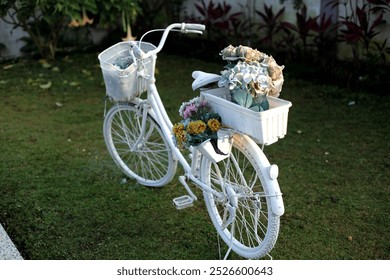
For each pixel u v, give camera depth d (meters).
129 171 3.59
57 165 3.82
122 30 6.88
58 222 3.14
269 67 2.44
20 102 5.06
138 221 3.15
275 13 5.95
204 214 3.21
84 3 5.50
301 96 5.02
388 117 4.47
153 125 3.27
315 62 5.55
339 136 4.19
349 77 5.07
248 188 2.66
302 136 4.21
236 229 3.11
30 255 2.87
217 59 6.17
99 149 4.08
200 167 2.83
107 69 3.02
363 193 3.38
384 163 3.75
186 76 5.72
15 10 5.89
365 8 5.20
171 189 3.49
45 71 5.96
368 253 2.83
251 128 2.38
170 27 2.96
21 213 3.22
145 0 6.72
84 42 6.80
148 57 2.97
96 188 3.50
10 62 6.35
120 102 3.37
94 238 3.00
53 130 4.43
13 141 4.21
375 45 5.21
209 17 6.21
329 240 2.94
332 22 5.46
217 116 2.54
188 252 2.88
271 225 2.52
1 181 3.59
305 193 3.39
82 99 5.14
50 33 6.19
